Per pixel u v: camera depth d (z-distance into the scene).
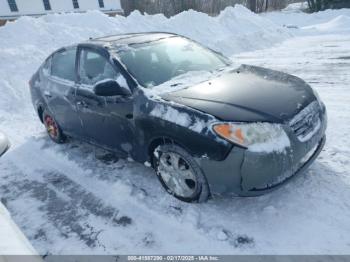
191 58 3.88
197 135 2.57
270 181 2.50
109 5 36.88
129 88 3.16
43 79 4.69
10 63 8.48
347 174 3.16
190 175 2.86
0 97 7.14
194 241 2.59
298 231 2.54
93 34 11.56
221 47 11.22
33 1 31.44
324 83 6.23
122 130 3.33
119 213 3.05
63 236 2.84
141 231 2.78
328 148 3.71
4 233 2.36
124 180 3.58
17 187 3.79
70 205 3.28
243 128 2.46
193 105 2.73
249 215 2.78
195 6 37.88
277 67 8.01
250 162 2.44
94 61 3.69
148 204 3.12
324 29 14.12
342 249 2.33
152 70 3.42
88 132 3.95
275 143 2.46
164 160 3.06
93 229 2.88
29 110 6.82
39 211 3.25
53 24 11.35
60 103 4.21
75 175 3.88
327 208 2.74
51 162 4.34
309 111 2.81
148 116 2.92
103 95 3.13
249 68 3.75
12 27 10.77
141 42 3.85
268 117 2.55
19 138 5.40
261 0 35.19
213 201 3.02
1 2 29.86
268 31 13.24
